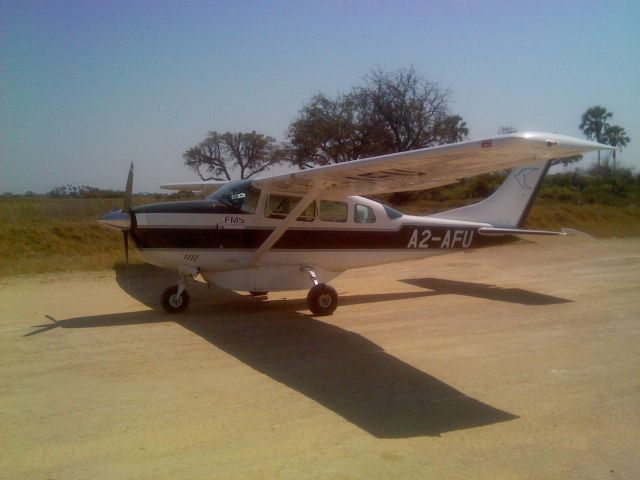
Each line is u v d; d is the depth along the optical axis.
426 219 9.96
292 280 8.84
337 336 7.10
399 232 9.64
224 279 8.52
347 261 9.34
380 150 30.52
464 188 31.09
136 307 8.95
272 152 35.41
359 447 3.95
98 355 6.22
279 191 8.73
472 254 16.89
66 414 4.54
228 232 8.42
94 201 20.66
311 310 8.33
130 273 12.58
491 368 5.79
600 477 3.55
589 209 28.31
